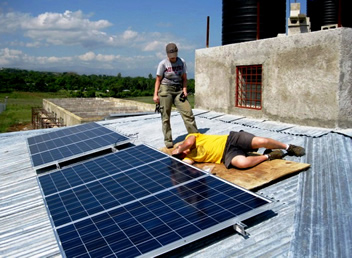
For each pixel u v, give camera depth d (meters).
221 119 11.73
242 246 4.16
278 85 10.52
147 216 4.48
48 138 10.45
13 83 151.88
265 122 10.81
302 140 8.21
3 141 11.45
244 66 11.78
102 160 7.44
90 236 4.25
